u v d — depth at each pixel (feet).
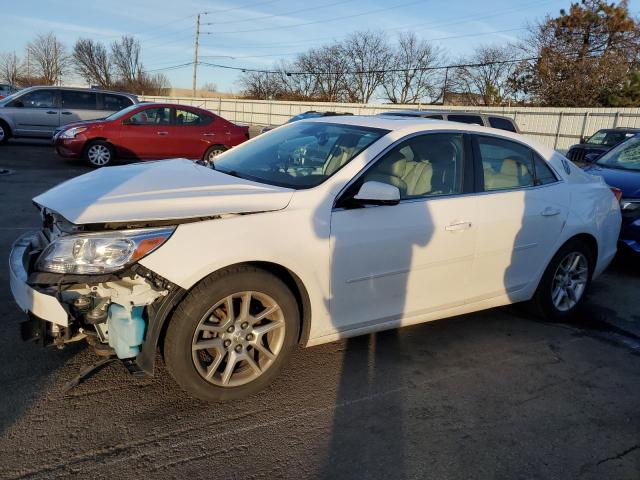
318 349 12.25
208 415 9.46
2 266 15.92
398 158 11.48
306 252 9.91
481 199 12.39
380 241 10.75
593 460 8.91
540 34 115.24
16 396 9.59
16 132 49.26
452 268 12.04
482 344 13.10
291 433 9.11
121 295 8.95
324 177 10.80
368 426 9.45
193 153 42.86
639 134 24.26
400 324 11.75
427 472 8.36
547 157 14.30
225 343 9.57
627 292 17.66
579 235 14.56
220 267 9.08
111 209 8.93
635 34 108.47
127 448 8.45
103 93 51.47
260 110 119.14
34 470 7.82
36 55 236.84
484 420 9.87
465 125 13.01
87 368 10.43
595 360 12.60
